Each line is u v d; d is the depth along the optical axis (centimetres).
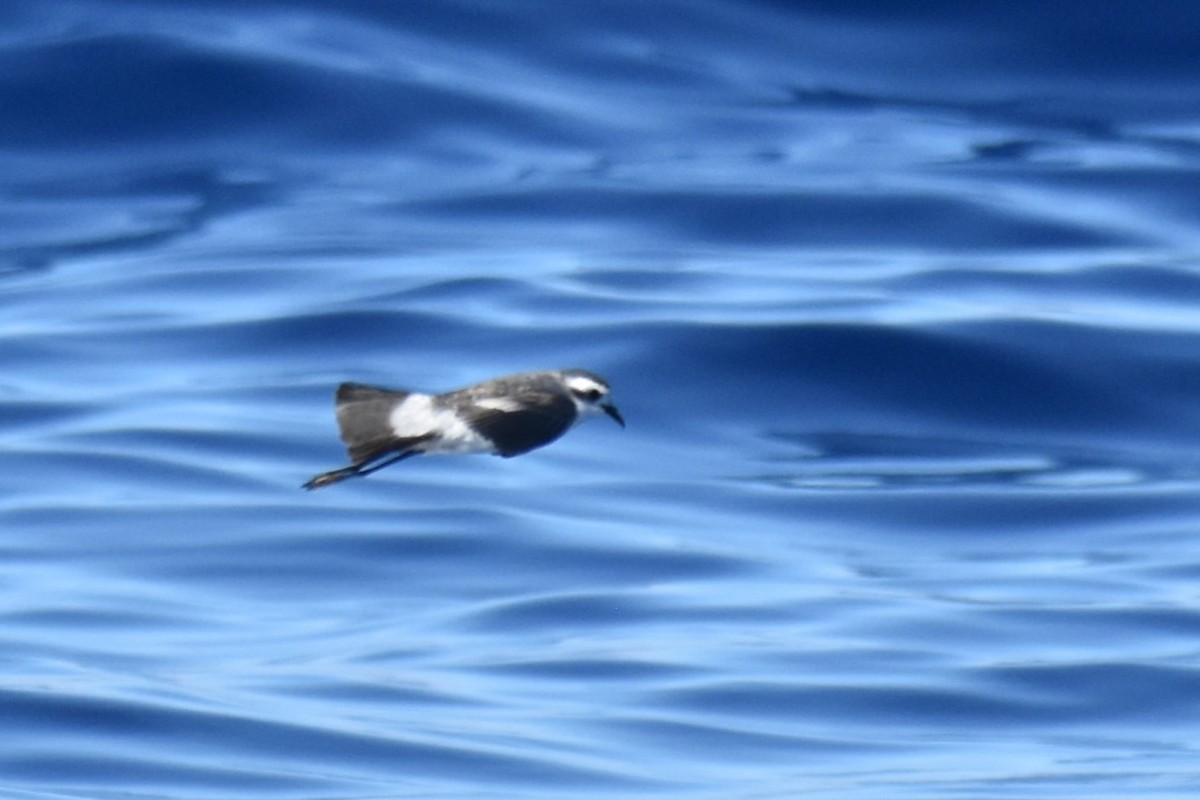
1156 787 1295
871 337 2206
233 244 2567
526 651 1527
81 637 1539
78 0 3077
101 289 2428
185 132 2855
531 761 1324
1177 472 1991
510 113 2905
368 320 2272
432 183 2755
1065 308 2316
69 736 1345
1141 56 3052
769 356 2172
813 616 1602
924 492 1914
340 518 1781
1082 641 1553
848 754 1353
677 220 2638
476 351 2202
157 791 1274
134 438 1961
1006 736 1395
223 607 1616
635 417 2073
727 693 1442
